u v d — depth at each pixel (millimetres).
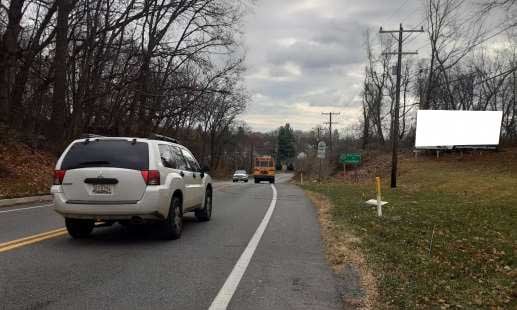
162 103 35406
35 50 27000
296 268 7320
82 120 31281
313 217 13617
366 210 15133
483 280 7266
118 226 11117
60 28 25875
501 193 20406
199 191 11500
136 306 5406
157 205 8773
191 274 6828
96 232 10273
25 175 20953
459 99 57062
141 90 31656
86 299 5609
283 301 5699
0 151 21906
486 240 10359
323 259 7977
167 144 10055
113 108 32875
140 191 8695
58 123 26484
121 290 5992
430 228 11719
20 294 5742
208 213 12539
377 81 64812
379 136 66062
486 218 13438
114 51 31906
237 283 6406
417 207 16078
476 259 8727
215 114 81125
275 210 15367
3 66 24453
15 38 24453
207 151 92062
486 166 34094
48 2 25984
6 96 25297
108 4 27469
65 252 8102
